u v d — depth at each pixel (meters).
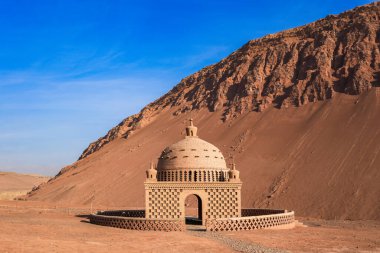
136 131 170.88
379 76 121.69
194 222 68.44
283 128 124.69
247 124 134.12
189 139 70.19
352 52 130.50
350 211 84.69
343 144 106.94
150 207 63.19
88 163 158.50
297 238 51.19
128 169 136.88
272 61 149.25
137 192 119.06
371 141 103.62
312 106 127.31
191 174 66.00
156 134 155.75
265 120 131.62
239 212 64.00
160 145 145.50
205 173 66.25
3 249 32.62
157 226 56.19
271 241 47.81
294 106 130.88
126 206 109.75
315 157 107.19
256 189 104.38
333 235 55.94
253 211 75.06
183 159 66.94
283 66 143.25
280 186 101.75
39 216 75.06
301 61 141.25
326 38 139.12
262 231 56.97
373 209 83.00
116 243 41.38
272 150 118.00
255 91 144.38
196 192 64.00
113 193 123.12
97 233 49.78
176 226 56.12
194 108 160.88
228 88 154.38
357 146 104.00
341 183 94.31
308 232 58.38
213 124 143.50
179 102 174.00
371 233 60.31
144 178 127.00
